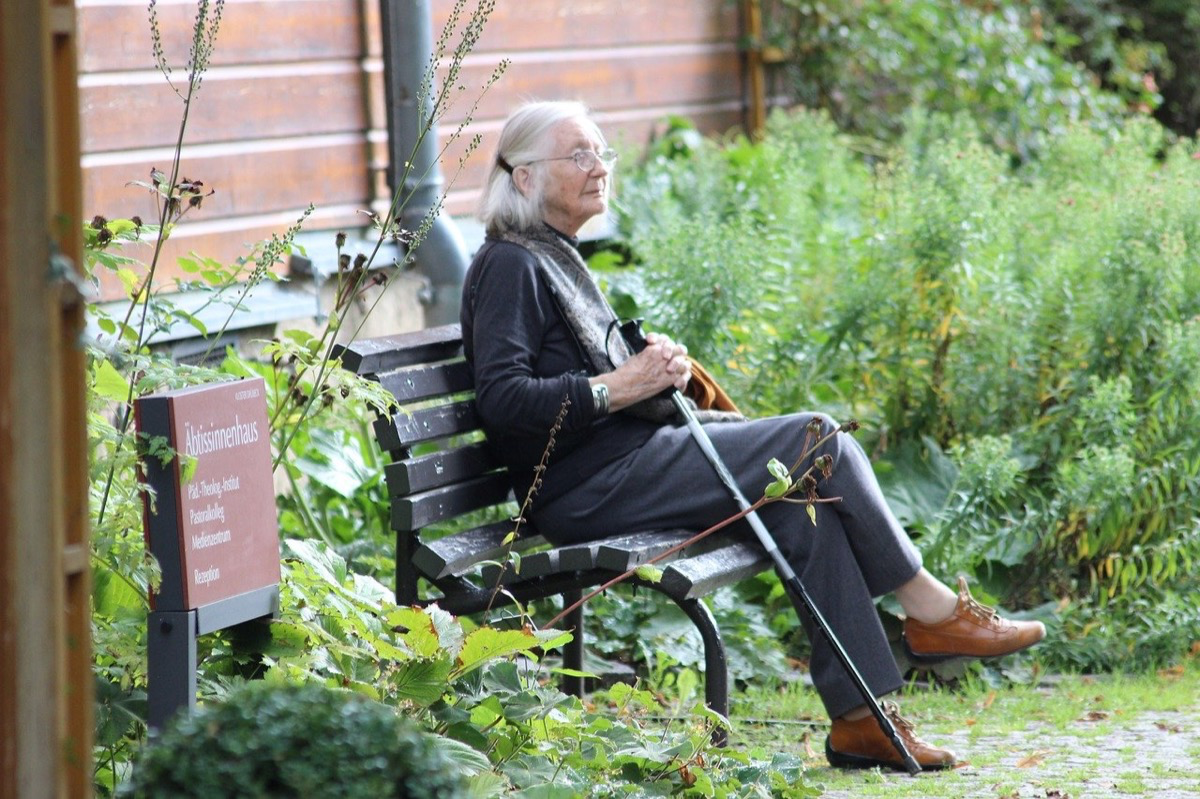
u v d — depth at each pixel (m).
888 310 11.49
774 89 18.98
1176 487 10.35
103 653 5.53
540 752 6.06
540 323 7.91
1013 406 11.22
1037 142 18.62
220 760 3.86
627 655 9.48
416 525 7.53
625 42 16.55
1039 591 10.41
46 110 3.63
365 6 12.78
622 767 6.30
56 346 3.69
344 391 6.95
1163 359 10.56
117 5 10.74
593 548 7.26
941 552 10.10
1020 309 11.34
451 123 14.08
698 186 15.09
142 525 5.55
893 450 11.09
